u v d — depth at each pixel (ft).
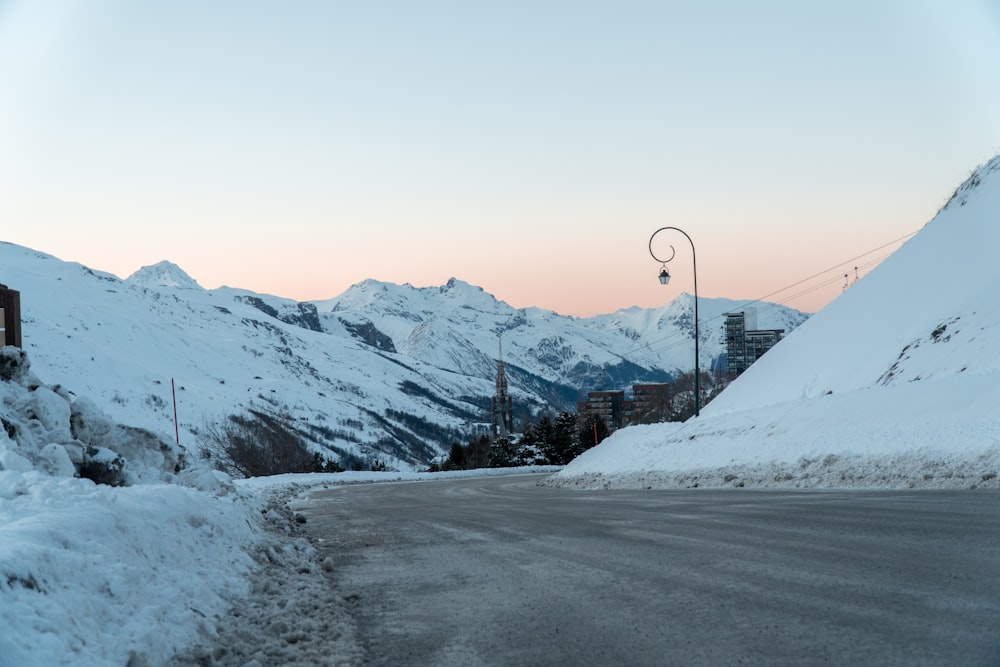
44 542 18.88
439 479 199.62
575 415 309.22
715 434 96.78
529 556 35.14
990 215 117.80
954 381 73.61
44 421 46.85
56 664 14.28
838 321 134.62
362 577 33.12
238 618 23.41
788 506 46.55
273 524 48.93
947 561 26.53
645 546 35.22
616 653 19.25
